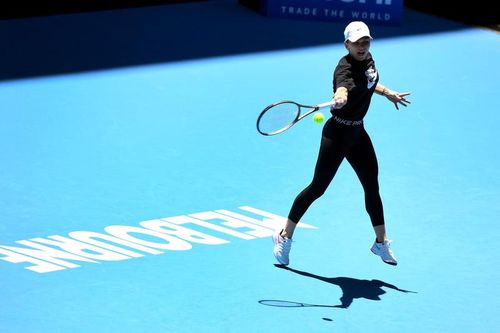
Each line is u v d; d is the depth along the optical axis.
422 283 31.22
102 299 30.20
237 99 47.28
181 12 61.62
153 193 37.44
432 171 39.38
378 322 28.98
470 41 55.56
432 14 60.50
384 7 57.72
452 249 33.34
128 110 46.12
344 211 35.88
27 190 37.78
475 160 40.47
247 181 38.38
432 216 35.62
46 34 57.69
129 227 34.81
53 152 41.41
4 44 55.84
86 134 43.34
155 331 28.47
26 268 32.00
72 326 28.77
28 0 64.31
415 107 46.19
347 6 58.53
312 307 29.77
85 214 35.81
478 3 62.16
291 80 49.69
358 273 31.81
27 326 28.78
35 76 50.66
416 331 28.55
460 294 30.58
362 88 29.36
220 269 31.95
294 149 41.44
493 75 50.53
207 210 36.09
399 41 55.38
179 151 41.34
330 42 55.56
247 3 62.28
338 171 38.97
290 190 37.66
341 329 28.59
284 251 31.66
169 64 52.31
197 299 30.20
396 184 38.19
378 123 44.22
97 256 32.78
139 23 59.53
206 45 55.31
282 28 58.03
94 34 57.62
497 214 35.84
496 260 32.66
